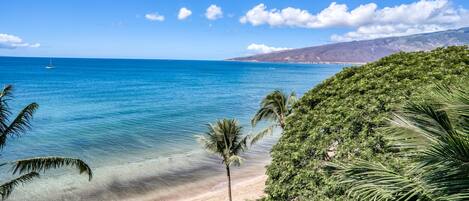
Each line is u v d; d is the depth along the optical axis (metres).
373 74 12.56
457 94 5.38
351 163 7.17
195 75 152.50
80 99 66.06
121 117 47.47
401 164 6.73
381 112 10.09
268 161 29.28
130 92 80.44
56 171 24.41
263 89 92.06
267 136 37.56
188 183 23.92
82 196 21.03
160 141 34.25
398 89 10.86
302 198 9.33
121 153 30.06
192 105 60.88
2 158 27.84
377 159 8.22
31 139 34.19
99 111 52.47
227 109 56.69
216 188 23.23
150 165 26.95
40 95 70.38
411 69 11.93
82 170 13.12
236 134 19.88
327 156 10.12
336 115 10.97
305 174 9.74
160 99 68.38
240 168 27.31
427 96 6.24
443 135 5.02
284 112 24.27
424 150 4.93
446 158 4.64
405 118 5.90
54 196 20.72
